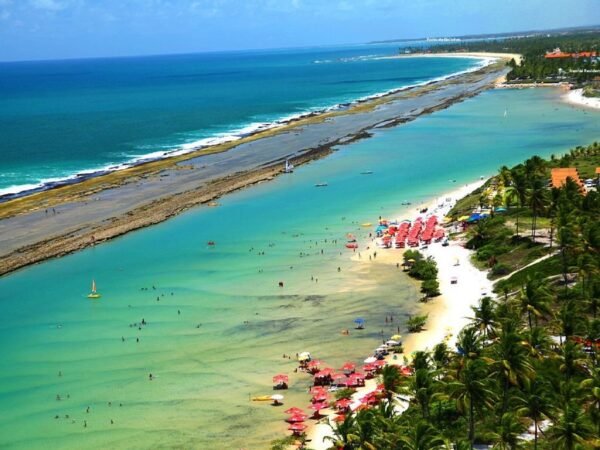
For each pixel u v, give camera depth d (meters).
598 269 84.75
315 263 116.62
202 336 91.12
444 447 52.56
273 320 95.38
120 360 85.38
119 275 113.62
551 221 109.38
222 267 116.12
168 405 74.69
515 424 55.53
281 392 76.44
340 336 89.75
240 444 66.69
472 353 62.34
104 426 71.06
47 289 108.62
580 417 53.72
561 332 72.88
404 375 70.06
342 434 56.84
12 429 71.19
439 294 101.31
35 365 84.81
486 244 116.50
